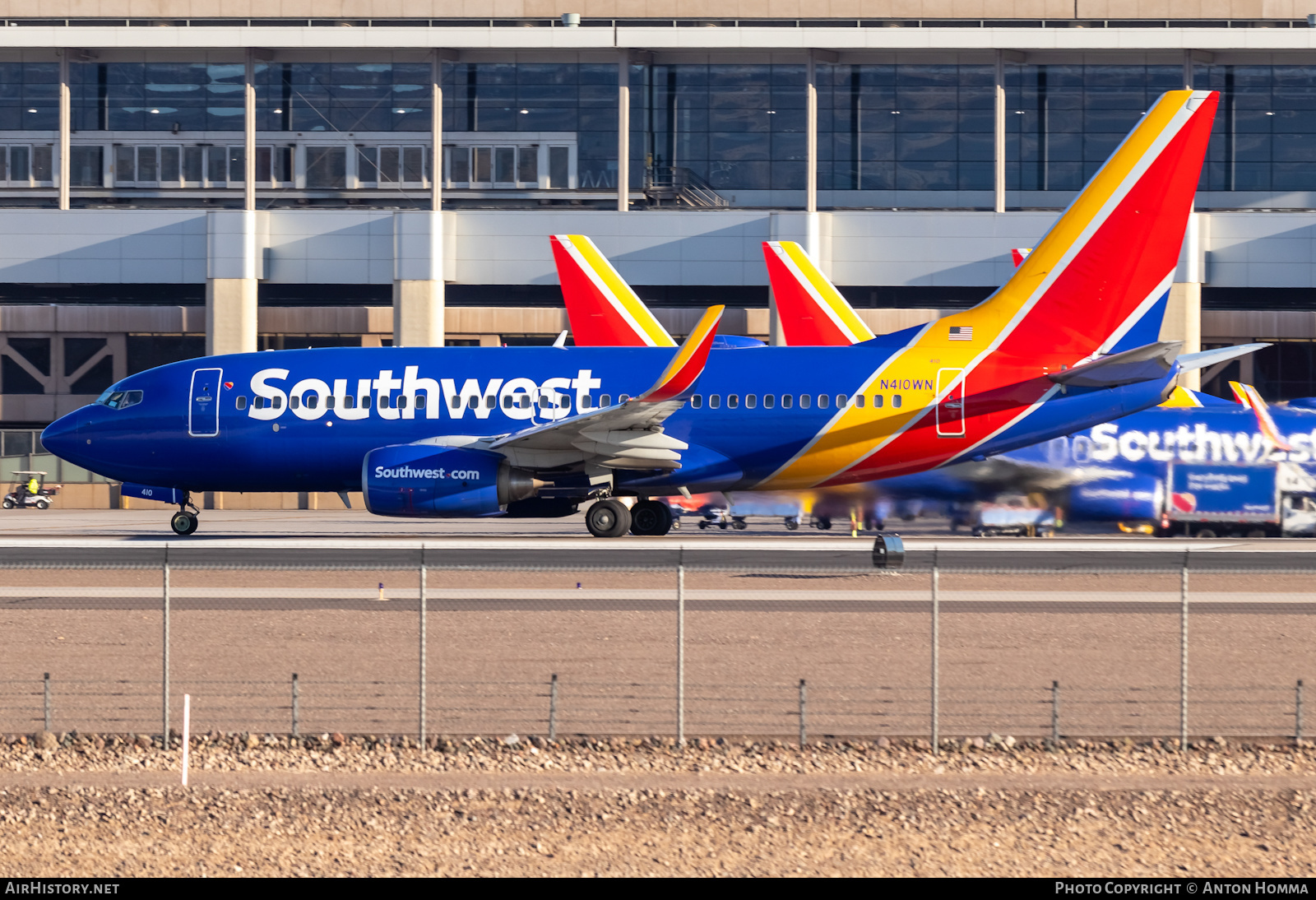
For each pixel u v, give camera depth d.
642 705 65.94
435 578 110.38
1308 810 52.06
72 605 95.75
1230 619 89.44
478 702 66.56
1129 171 134.12
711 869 46.56
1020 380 135.00
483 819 51.12
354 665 74.88
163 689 65.31
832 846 48.59
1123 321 135.38
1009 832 49.97
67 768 57.22
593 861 47.16
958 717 64.12
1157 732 61.81
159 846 48.69
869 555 122.88
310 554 123.50
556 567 90.38
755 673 72.81
